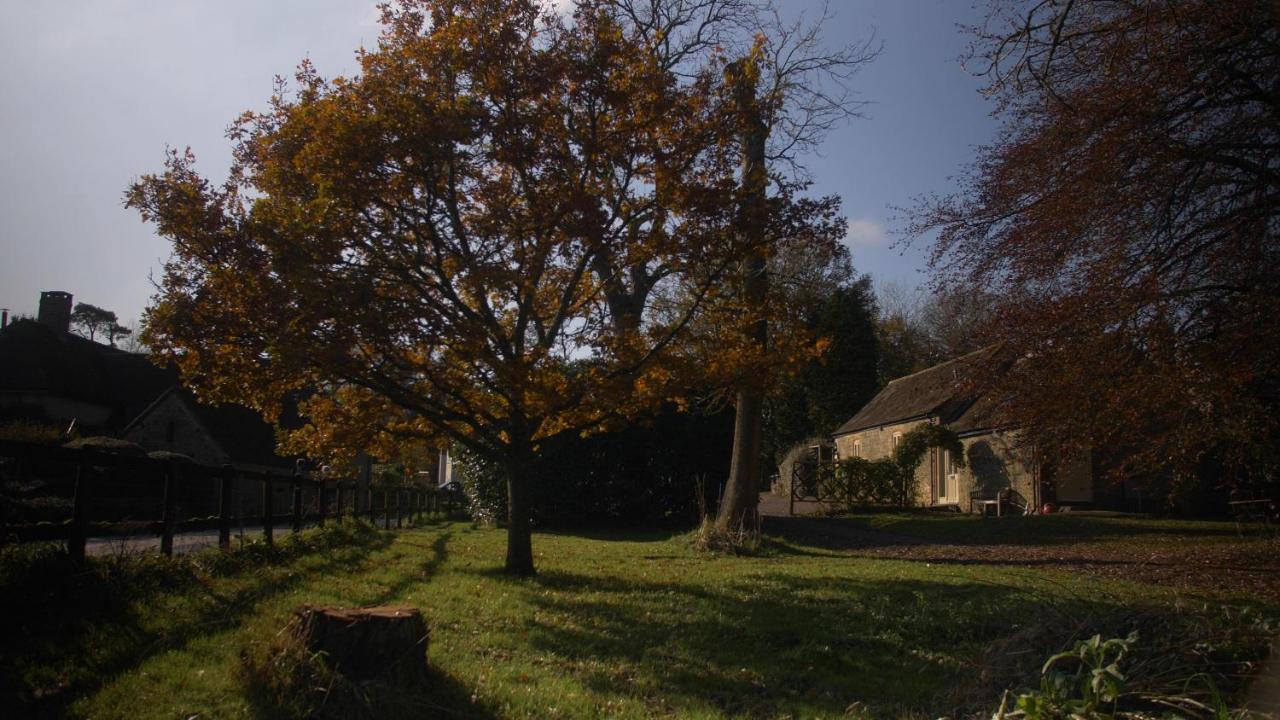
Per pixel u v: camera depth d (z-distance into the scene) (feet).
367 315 30.71
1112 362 39.06
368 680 17.33
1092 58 43.65
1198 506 71.72
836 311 142.82
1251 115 41.29
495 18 33.88
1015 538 61.46
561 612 28.71
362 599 28.09
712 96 38.88
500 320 42.09
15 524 21.15
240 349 33.09
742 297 40.42
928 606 30.48
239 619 23.41
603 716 18.20
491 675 20.11
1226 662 17.38
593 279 41.81
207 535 48.21
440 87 33.83
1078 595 33.01
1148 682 16.42
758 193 38.55
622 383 34.63
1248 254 39.55
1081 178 41.01
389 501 67.92
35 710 15.56
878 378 165.37
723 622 27.96
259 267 31.07
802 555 51.60
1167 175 40.57
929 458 104.27
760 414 57.47
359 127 31.37
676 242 36.24
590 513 76.84
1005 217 46.47
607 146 35.55
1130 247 42.09
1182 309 40.60
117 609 21.80
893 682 22.26
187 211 30.91
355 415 37.47
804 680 22.39
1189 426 38.68
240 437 113.80
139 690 16.94
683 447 77.92
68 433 60.70
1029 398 42.19
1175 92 41.01
